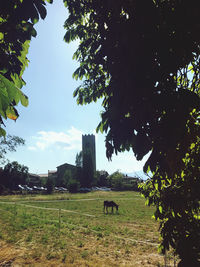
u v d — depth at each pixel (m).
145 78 1.50
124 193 46.47
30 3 1.53
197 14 1.43
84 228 9.59
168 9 1.59
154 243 7.29
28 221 10.79
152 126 1.45
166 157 1.45
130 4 1.64
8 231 8.60
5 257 5.69
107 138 1.74
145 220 12.17
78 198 32.19
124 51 1.62
